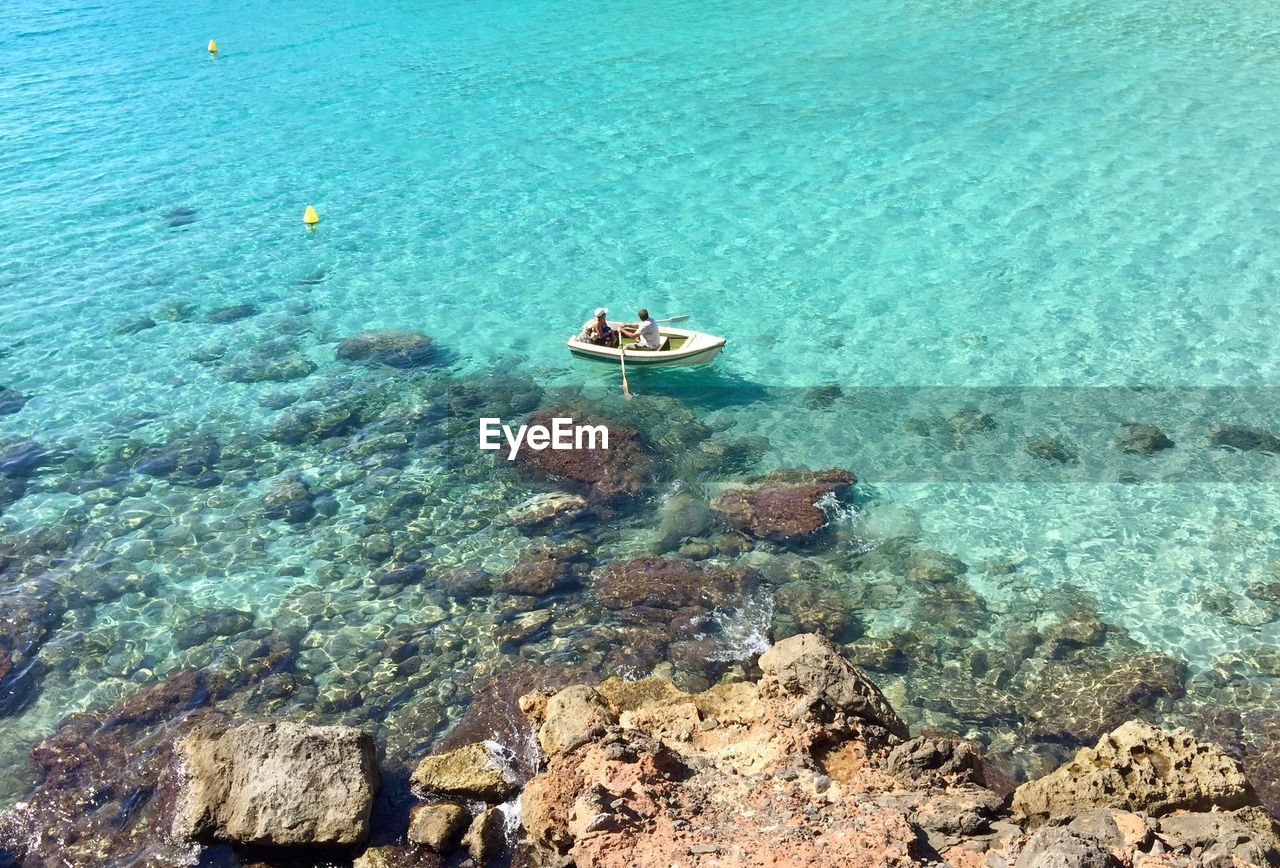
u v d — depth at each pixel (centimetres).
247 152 3167
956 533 1551
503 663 1330
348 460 1759
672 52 3966
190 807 1073
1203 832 895
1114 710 1230
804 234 2483
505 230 2598
